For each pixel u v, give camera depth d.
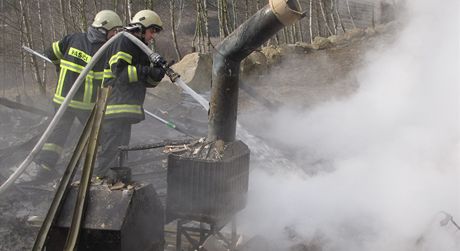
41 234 2.39
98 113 2.54
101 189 2.46
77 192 2.49
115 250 2.37
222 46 2.74
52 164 4.40
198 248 2.84
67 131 4.46
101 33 4.34
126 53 3.66
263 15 2.55
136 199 2.46
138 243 2.51
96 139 2.49
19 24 18.36
